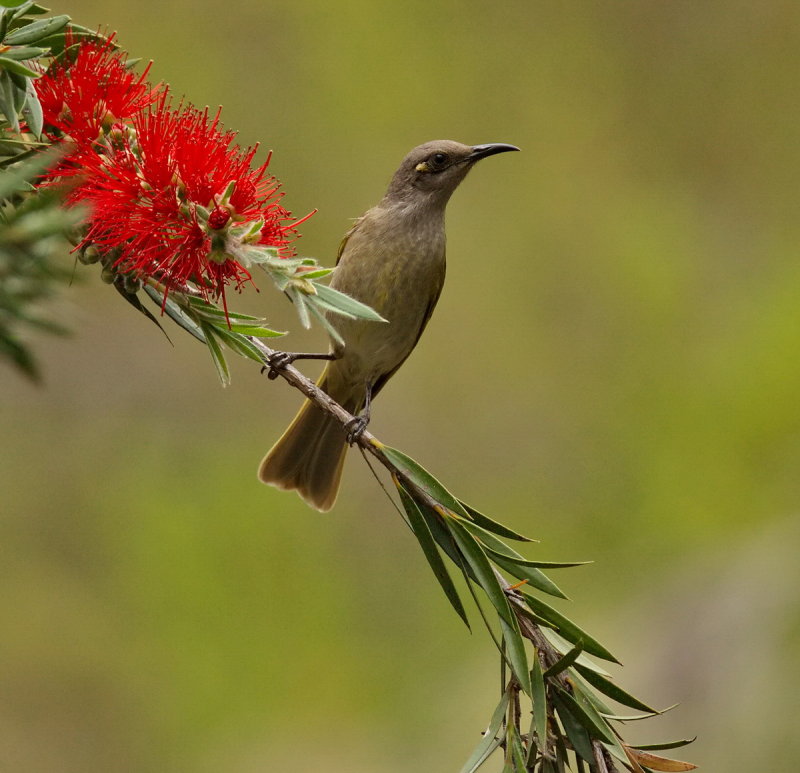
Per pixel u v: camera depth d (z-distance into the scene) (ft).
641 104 53.11
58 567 44.42
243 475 46.11
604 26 53.78
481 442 48.98
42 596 43.83
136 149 13.47
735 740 40.91
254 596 44.78
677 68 53.93
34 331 9.59
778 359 49.34
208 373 47.21
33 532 44.45
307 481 25.90
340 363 28.25
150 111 13.55
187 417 46.57
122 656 43.70
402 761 41.91
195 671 43.60
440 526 14.44
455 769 41.29
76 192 12.96
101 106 13.70
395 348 28.53
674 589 46.03
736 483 48.47
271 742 42.52
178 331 47.09
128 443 46.14
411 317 28.55
